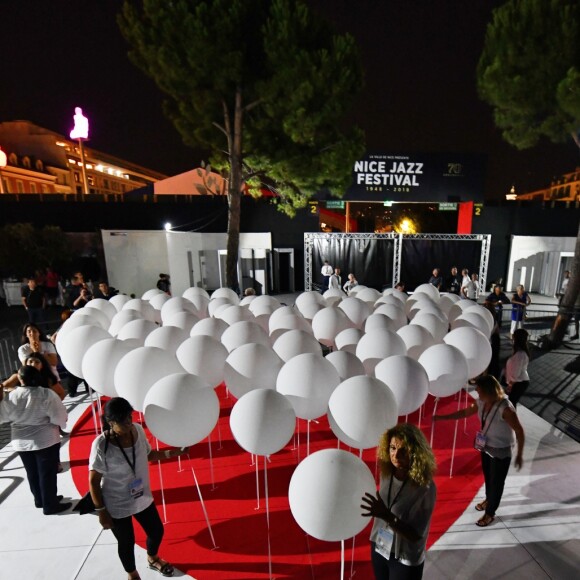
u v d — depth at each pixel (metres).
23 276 13.41
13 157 33.66
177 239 14.01
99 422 5.02
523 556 2.84
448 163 14.53
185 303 6.71
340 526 2.10
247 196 16.09
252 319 6.08
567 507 3.33
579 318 9.01
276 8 8.29
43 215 15.88
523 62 7.23
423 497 1.94
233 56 8.46
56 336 5.64
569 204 15.69
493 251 16.00
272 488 3.64
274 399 2.96
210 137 10.88
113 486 2.37
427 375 3.75
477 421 4.89
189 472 3.90
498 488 3.01
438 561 2.80
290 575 2.71
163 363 3.78
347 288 11.46
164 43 8.71
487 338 5.19
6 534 3.16
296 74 8.41
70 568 2.83
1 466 4.17
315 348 4.57
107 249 12.51
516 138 8.36
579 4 6.68
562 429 4.73
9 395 3.15
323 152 10.17
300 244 16.42
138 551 2.94
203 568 2.78
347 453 2.28
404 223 21.23
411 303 6.99
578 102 6.50
